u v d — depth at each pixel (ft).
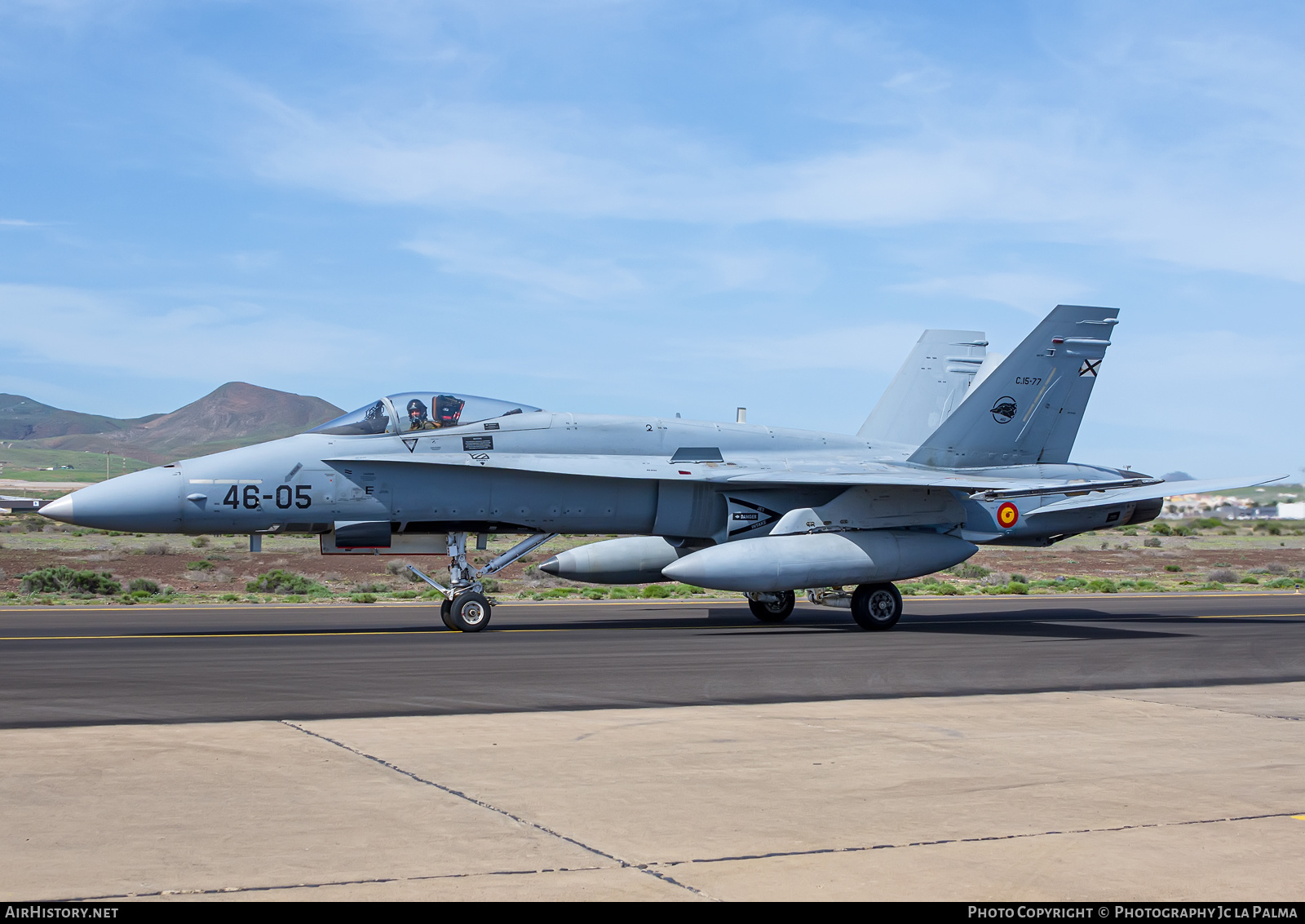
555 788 22.07
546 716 30.91
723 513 65.98
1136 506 69.51
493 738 27.37
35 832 18.58
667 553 70.03
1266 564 170.30
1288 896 16.06
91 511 55.57
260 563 162.81
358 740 27.02
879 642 54.70
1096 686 38.45
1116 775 23.67
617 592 103.24
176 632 59.36
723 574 59.57
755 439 68.59
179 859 17.24
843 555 61.21
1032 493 60.95
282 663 43.98
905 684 38.32
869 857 17.69
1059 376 70.54
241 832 18.69
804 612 78.13
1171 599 93.56
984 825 19.61
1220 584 122.93
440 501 61.00
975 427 69.10
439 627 63.21
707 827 19.30
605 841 18.42
